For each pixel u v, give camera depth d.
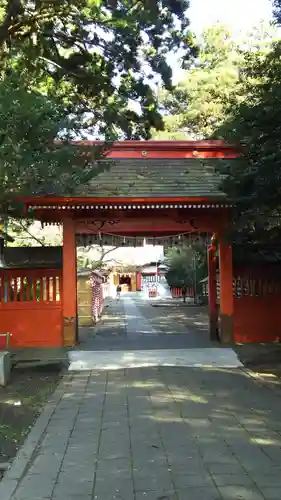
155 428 6.54
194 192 12.74
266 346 13.25
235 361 11.65
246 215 10.11
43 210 13.13
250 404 7.72
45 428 6.68
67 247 13.66
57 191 10.63
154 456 5.48
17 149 7.76
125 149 14.91
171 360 11.77
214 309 14.98
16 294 13.87
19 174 8.27
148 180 13.51
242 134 9.34
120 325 20.44
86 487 4.70
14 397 8.80
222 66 27.14
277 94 8.48
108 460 5.41
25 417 7.42
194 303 35.31
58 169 8.73
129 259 55.34
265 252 14.03
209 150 15.02
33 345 13.64
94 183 13.23
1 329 13.70
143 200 12.53
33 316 13.77
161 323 21.17
